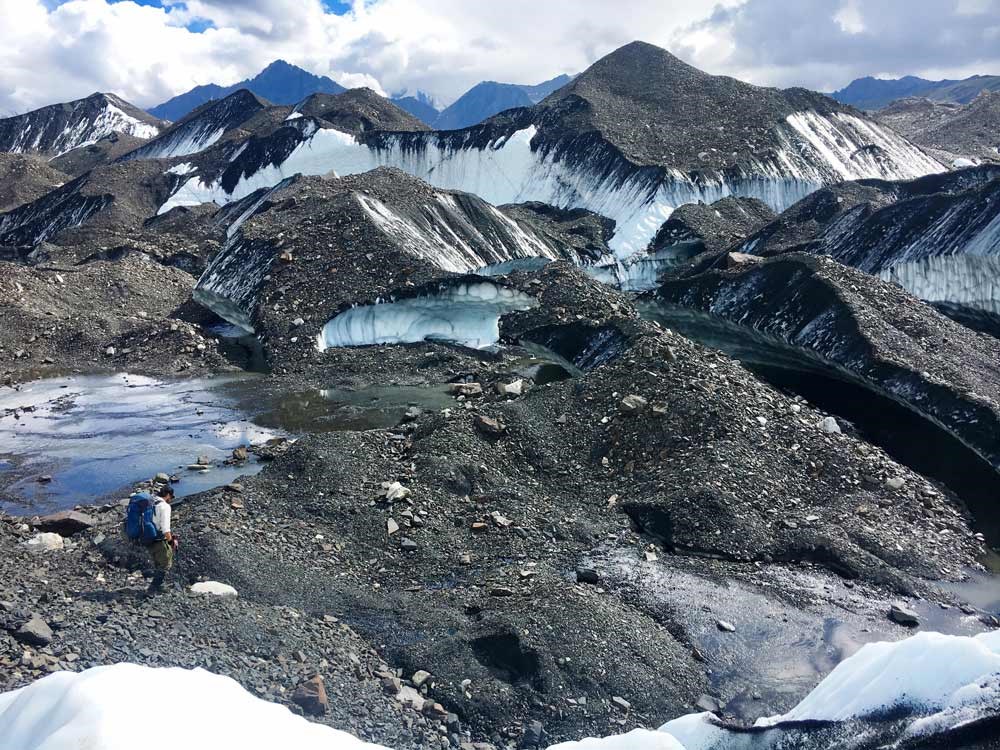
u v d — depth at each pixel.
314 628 10.60
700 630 11.55
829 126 70.38
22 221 68.81
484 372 26.89
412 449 16.61
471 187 70.69
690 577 12.91
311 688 8.79
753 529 13.99
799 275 25.61
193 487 17.44
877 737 6.79
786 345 24.53
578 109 71.00
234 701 6.52
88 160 99.88
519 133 71.38
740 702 10.14
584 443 17.09
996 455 17.59
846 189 45.31
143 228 58.38
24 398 24.91
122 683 6.09
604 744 7.31
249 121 89.81
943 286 29.98
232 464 18.91
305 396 24.88
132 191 69.31
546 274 30.75
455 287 30.09
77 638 9.09
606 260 51.41
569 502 15.45
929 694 6.90
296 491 15.14
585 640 10.46
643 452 16.48
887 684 7.19
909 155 71.75
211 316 35.25
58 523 14.30
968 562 14.01
